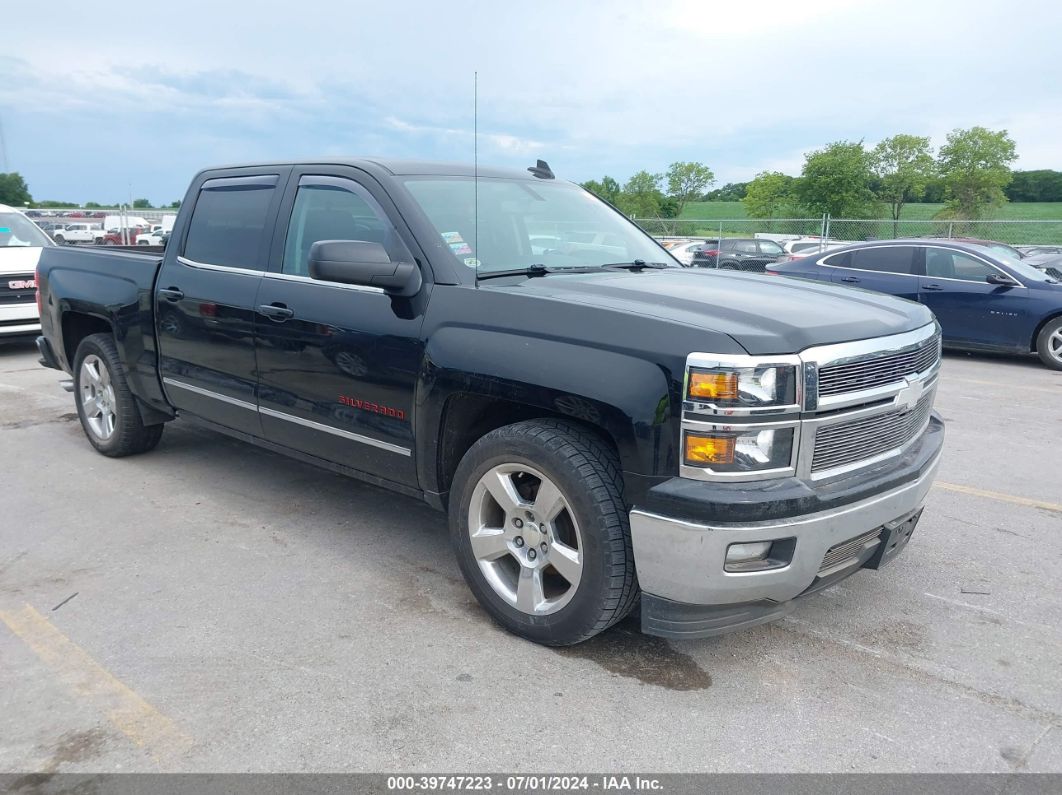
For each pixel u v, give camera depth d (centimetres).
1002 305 1053
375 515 464
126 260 514
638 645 325
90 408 565
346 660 310
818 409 276
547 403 297
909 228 2414
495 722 273
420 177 388
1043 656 323
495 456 316
